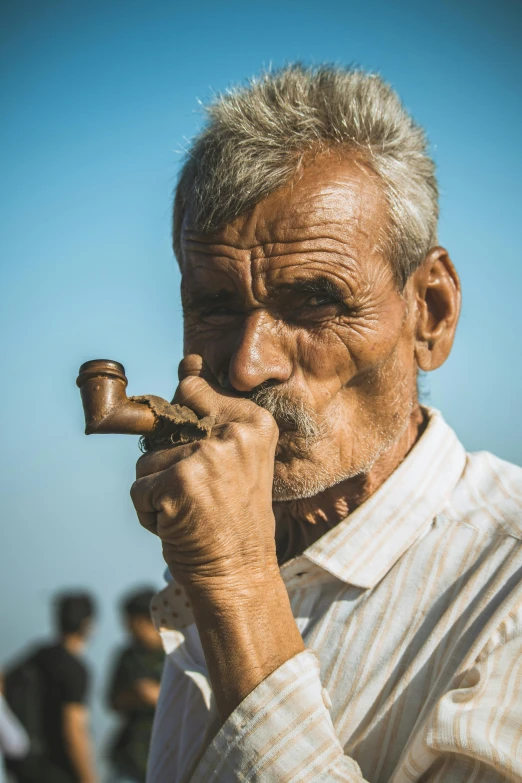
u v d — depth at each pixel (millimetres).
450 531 1810
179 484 1521
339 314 1818
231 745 1452
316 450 1826
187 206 1963
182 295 2004
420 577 1764
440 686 1589
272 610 1542
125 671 5867
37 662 6172
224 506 1536
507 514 1801
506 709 1439
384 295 1874
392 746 1606
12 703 6105
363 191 1847
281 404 1788
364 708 1664
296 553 2096
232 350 1874
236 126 1868
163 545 1586
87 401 1556
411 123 2053
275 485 1842
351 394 1870
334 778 1411
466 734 1414
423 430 2088
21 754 5988
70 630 6262
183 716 2109
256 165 1799
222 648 1513
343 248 1803
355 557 1835
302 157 1820
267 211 1803
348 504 1966
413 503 1875
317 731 1448
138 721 5820
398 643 1704
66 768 6020
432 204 2049
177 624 2188
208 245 1854
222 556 1536
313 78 1963
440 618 1677
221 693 1498
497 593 1629
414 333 2012
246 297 1821
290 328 1825
